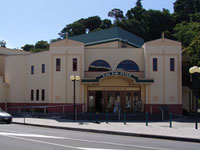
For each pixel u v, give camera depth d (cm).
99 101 3136
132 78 2881
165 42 3030
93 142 1209
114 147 1068
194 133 1540
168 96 2973
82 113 2925
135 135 1540
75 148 1022
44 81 3369
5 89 3594
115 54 3189
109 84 3123
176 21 7369
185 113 3116
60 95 3091
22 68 3591
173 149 1051
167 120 2456
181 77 2995
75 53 3117
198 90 2866
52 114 2917
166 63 3006
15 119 2561
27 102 3506
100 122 2261
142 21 7119
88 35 4284
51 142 1178
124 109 3091
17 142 1168
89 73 3175
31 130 1723
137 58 3178
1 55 4050
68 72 3103
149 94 2981
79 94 3052
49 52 3159
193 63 3009
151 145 1151
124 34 4041
